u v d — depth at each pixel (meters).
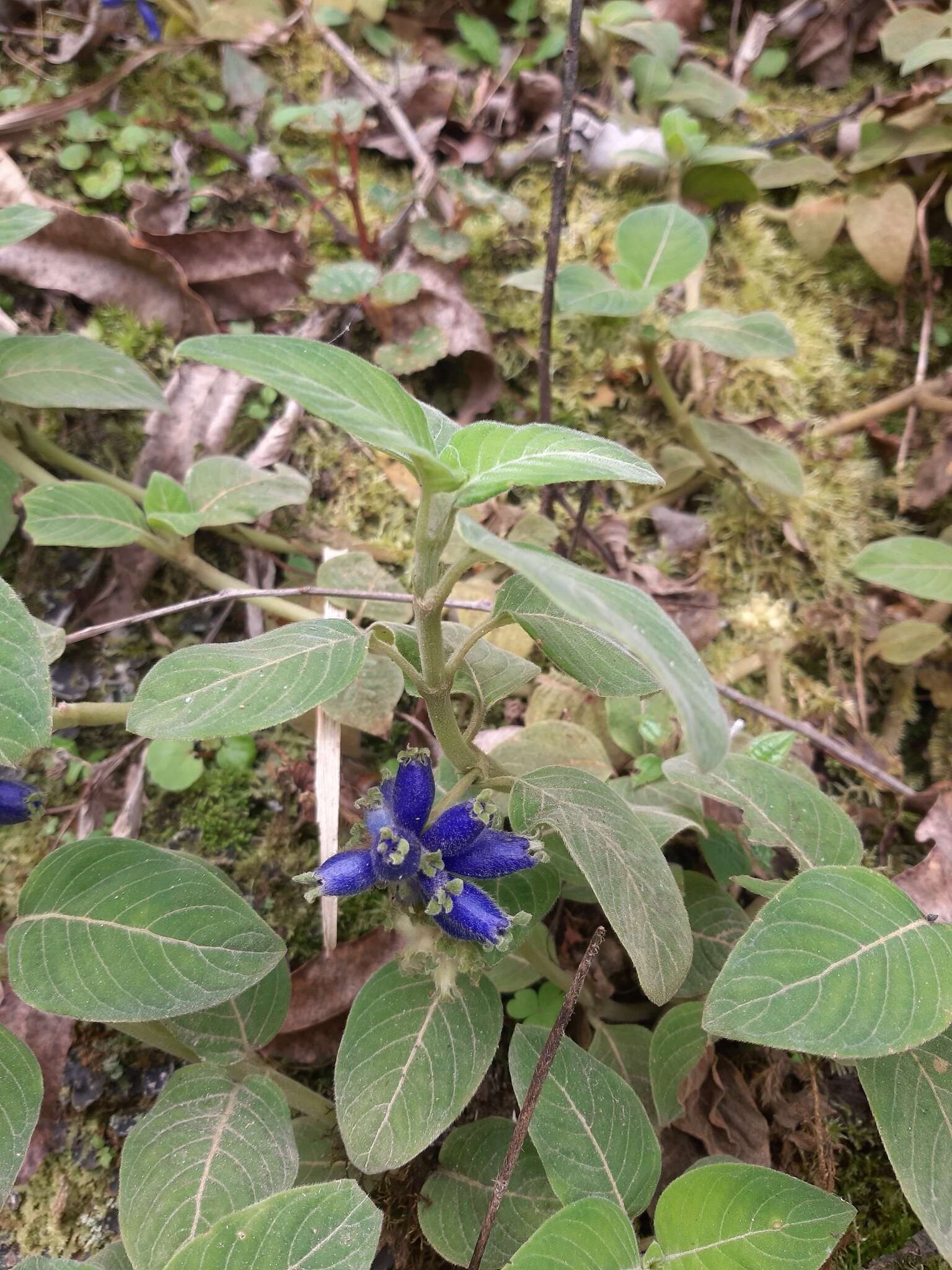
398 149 0.39
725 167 0.37
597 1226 0.15
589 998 0.24
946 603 0.32
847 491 0.35
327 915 0.24
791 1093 0.24
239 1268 0.14
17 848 0.26
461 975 0.19
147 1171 0.17
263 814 0.28
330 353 0.14
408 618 0.26
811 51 0.43
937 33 0.38
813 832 0.20
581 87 0.42
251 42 0.39
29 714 0.15
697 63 0.41
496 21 0.43
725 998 0.16
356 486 0.33
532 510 0.33
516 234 0.38
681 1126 0.22
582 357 0.36
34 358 0.26
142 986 0.16
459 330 0.34
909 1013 0.16
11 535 0.28
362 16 0.41
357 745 0.28
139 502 0.30
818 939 0.17
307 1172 0.21
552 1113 0.17
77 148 0.35
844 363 0.37
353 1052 0.18
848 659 0.33
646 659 0.11
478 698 0.19
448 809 0.16
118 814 0.27
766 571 0.34
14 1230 0.22
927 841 0.29
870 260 0.37
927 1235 0.23
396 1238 0.21
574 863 0.22
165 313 0.33
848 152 0.40
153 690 0.16
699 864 0.27
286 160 0.38
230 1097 0.18
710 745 0.11
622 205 0.39
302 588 0.25
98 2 0.38
